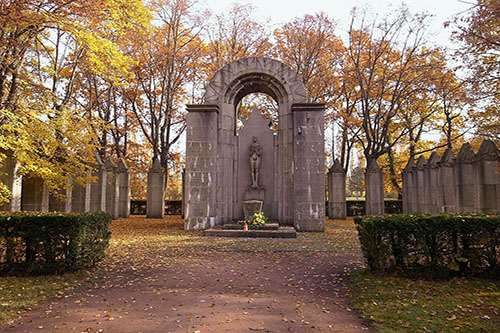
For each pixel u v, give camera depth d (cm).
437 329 457
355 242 1284
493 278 668
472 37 1611
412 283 662
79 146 1430
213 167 1717
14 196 1588
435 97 2767
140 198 3838
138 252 1070
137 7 1404
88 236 804
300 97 1802
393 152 3409
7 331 464
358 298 611
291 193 1761
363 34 2744
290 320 513
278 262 937
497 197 1642
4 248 740
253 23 3012
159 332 464
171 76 2889
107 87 2872
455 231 686
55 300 602
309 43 2883
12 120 1171
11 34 1255
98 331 466
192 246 1178
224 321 506
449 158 2059
